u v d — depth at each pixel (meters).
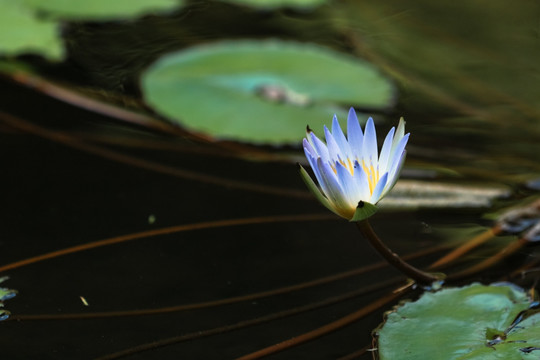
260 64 2.41
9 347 1.97
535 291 2.01
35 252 2.09
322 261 2.08
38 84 2.36
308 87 2.37
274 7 2.72
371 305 2.02
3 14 2.48
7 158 2.22
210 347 1.98
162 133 2.29
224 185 2.20
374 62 2.45
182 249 2.10
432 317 1.98
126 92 2.36
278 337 1.99
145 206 2.16
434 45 2.55
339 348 1.97
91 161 2.23
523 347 1.93
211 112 2.31
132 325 2.00
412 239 2.11
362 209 1.96
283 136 2.28
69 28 2.62
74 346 1.98
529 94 2.36
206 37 2.60
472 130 2.29
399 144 1.96
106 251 2.09
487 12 2.86
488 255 2.07
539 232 2.10
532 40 2.59
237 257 2.09
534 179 2.19
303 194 2.19
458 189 2.18
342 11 2.87
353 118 1.97
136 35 2.60
